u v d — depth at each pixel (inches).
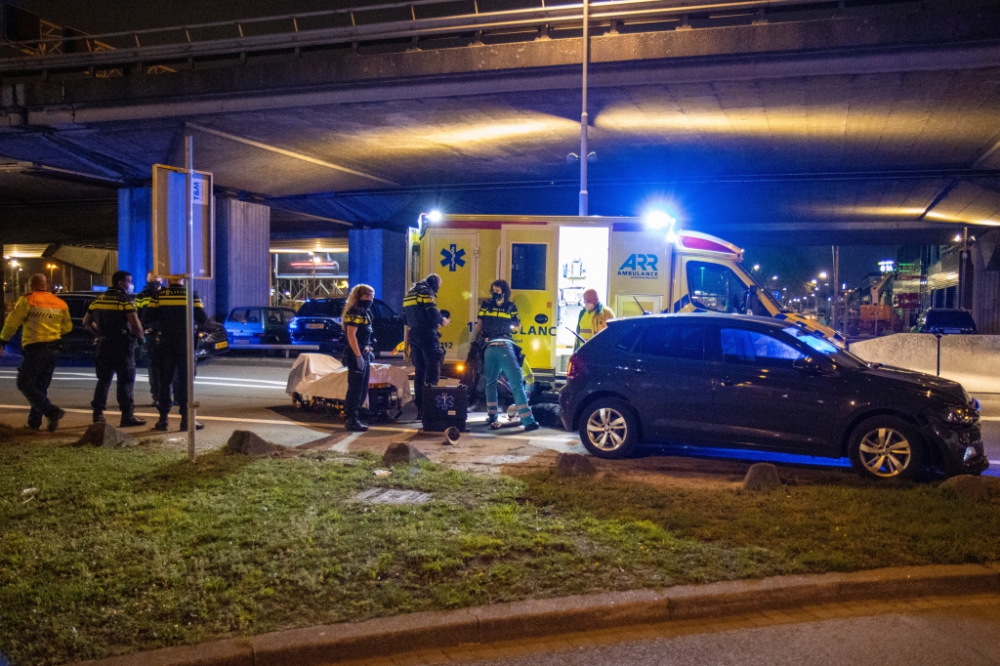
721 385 305.1
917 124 834.8
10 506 220.1
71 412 431.8
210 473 260.7
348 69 811.4
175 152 1029.8
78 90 901.2
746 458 328.2
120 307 373.7
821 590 175.5
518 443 355.6
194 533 198.7
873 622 166.7
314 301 972.6
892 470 279.4
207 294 1239.5
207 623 152.0
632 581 174.4
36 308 353.4
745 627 164.6
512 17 770.8
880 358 751.7
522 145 988.6
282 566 177.9
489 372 393.7
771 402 296.5
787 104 779.4
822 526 210.7
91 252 2487.7
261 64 835.4
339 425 401.1
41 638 144.5
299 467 272.2
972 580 181.9
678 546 193.9
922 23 649.0
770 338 305.7
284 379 621.3
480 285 460.4
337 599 163.5
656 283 454.0
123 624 150.6
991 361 715.4
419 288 402.6
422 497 238.7
